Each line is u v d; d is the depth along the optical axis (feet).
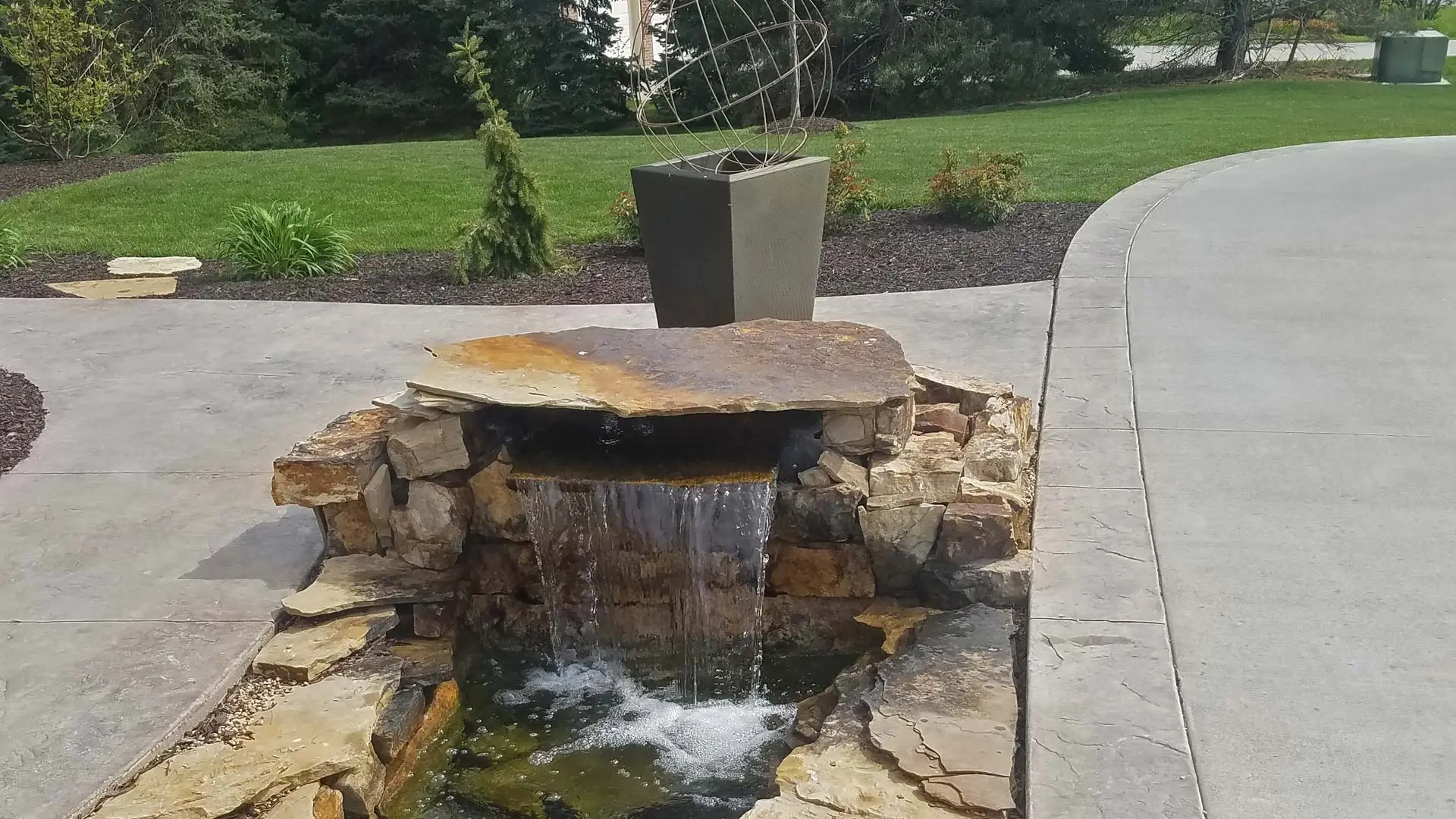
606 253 31.19
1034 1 81.46
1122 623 11.62
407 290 27.73
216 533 15.11
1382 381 18.06
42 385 21.08
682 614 13.85
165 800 9.93
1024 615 12.41
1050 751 9.74
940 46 78.48
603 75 87.92
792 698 13.07
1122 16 81.87
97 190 42.34
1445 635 11.23
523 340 15.17
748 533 13.32
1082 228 29.48
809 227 18.40
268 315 25.43
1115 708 10.28
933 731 10.34
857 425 13.66
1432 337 20.03
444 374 13.88
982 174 31.73
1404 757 9.50
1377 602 11.84
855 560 13.64
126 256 32.32
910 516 13.14
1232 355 19.45
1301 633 11.34
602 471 13.66
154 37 73.97
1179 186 34.68
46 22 54.54
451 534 13.71
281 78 83.35
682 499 13.21
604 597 13.94
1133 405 17.40
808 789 9.79
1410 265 24.68
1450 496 14.14
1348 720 10.00
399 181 43.11
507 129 28.30
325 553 14.32
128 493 16.39
